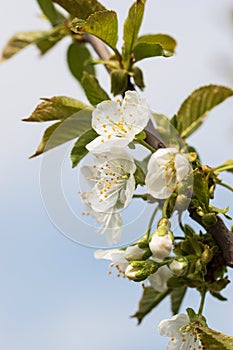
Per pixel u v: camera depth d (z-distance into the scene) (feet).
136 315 2.48
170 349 2.21
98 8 2.29
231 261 2.19
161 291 2.31
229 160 2.24
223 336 2.11
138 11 2.27
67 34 2.67
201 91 2.49
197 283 2.22
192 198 2.16
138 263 2.16
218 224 2.19
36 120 2.25
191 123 2.52
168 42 2.48
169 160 2.09
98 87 2.23
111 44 2.31
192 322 2.21
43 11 2.66
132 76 2.30
